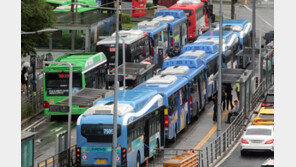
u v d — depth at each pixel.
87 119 87.31
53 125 120.88
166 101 103.06
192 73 122.25
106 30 189.62
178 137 113.19
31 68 133.12
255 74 156.00
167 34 180.25
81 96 102.19
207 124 122.75
